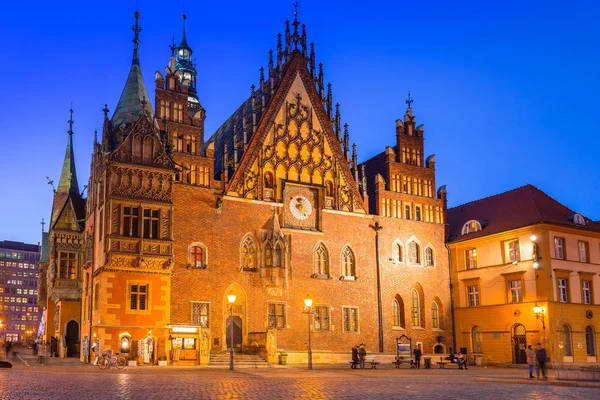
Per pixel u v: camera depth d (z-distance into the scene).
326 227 64.50
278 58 66.44
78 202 71.88
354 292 64.81
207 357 52.19
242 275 58.94
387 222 68.50
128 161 54.25
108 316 51.31
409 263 69.12
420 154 73.06
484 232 68.06
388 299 66.75
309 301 49.38
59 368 43.03
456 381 34.72
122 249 52.59
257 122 63.28
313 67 67.75
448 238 72.62
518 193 69.69
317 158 65.62
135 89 58.56
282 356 55.22
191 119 60.25
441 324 69.81
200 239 57.44
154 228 54.59
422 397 23.88
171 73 60.50
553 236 62.97
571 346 61.59
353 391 26.53
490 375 42.56
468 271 69.81
